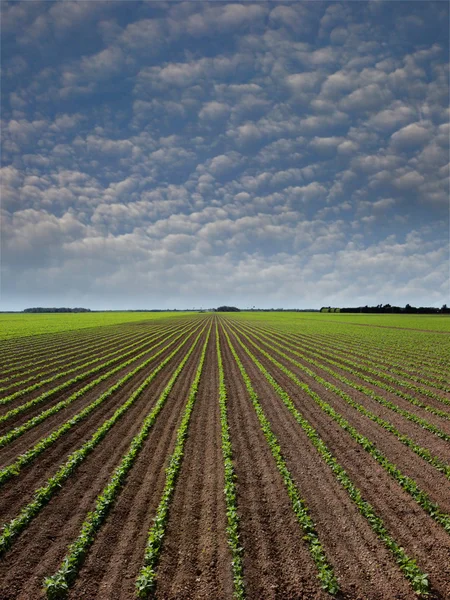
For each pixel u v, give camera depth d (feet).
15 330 222.48
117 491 36.88
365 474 40.73
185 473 40.86
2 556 27.76
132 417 59.31
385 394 74.08
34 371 96.22
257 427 55.31
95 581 25.54
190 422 57.11
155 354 126.31
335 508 34.32
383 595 24.64
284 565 27.25
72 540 29.73
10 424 56.29
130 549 28.81
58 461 43.62
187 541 29.71
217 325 309.01
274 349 142.51
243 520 32.40
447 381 85.81
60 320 358.02
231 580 25.79
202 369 99.91
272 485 38.40
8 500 35.27
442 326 270.87
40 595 24.29
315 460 44.27
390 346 151.23
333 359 117.80
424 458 44.62
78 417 57.77
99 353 128.36
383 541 29.76
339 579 25.88
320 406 65.77
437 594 24.73
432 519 32.76
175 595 24.48
